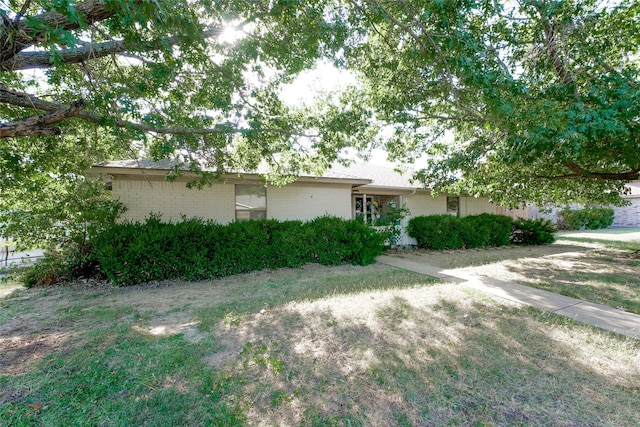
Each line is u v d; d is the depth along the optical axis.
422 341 3.40
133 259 6.33
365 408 2.33
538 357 3.02
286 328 3.84
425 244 11.83
